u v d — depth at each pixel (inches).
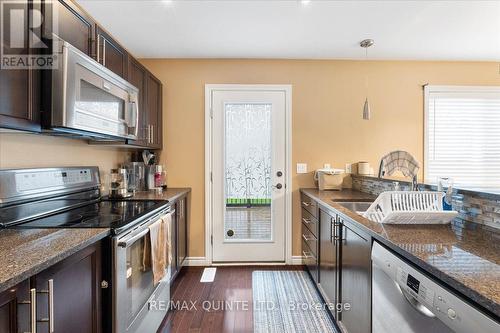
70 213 65.7
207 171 123.8
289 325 79.6
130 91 76.9
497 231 46.9
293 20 89.9
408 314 39.4
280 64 123.8
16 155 59.6
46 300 35.6
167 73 122.6
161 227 74.1
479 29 96.0
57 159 72.2
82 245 42.1
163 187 118.8
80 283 43.5
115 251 50.9
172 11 84.4
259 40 104.5
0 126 42.5
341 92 124.6
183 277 111.6
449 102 125.2
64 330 39.4
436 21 90.5
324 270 86.0
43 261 34.1
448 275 30.4
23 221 56.6
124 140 83.7
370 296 51.9
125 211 67.9
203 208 124.3
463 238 44.6
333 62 124.1
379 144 124.8
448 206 54.6
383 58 122.3
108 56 73.8
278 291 99.4
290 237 124.7
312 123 124.6
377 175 111.3
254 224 125.6
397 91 124.8
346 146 124.7
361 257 56.2
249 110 125.0
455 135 125.0
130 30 96.3
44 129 50.8
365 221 56.7
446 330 31.4
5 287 28.5
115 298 50.6
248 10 84.0
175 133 123.4
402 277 38.8
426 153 124.3
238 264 124.8
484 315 26.0
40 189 61.9
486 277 29.8
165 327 78.6
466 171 124.6
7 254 36.6
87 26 63.9
